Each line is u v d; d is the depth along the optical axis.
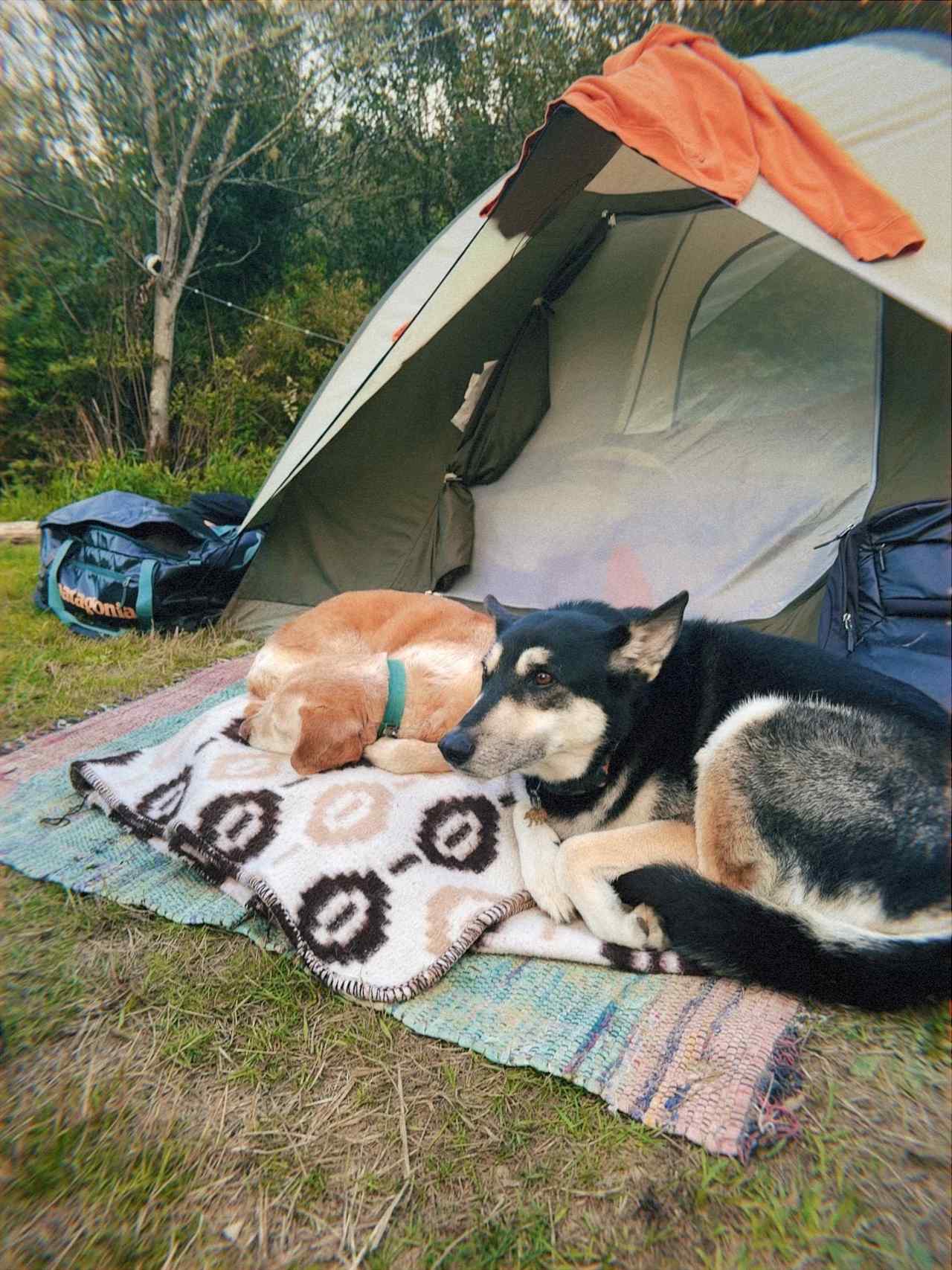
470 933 2.12
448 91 10.69
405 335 3.56
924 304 2.42
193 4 8.84
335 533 4.49
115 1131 1.67
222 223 9.81
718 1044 1.80
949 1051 1.81
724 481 3.89
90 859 2.49
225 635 4.50
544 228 3.84
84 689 3.78
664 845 2.19
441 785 2.54
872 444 3.64
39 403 8.59
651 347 4.13
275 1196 1.55
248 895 2.27
